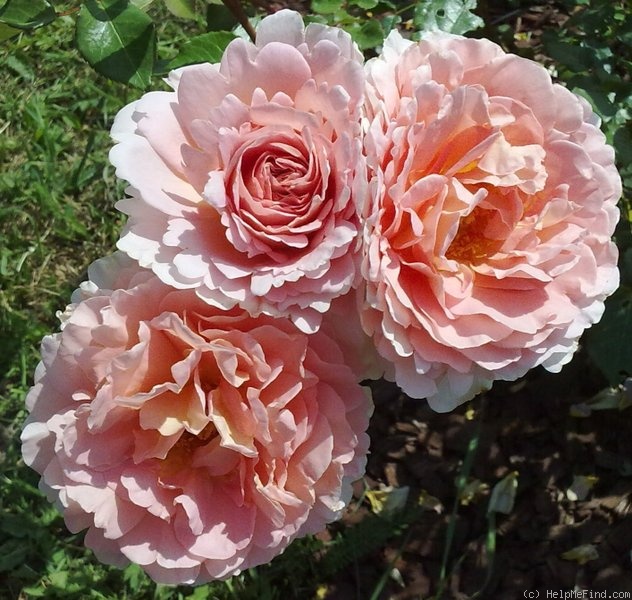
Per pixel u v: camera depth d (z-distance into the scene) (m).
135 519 0.36
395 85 0.34
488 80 0.35
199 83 0.33
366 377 0.37
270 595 0.53
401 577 0.55
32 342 0.60
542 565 0.55
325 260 0.32
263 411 0.33
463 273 0.36
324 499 0.36
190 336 0.33
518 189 0.36
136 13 0.37
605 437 0.58
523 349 0.36
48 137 0.67
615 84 0.46
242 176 0.33
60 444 0.35
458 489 0.56
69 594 0.53
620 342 0.48
